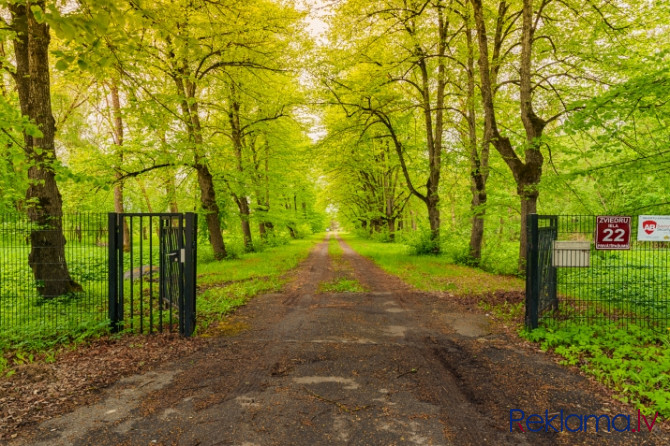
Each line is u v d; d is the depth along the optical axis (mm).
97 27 3572
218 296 9086
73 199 14453
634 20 10719
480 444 2984
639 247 6012
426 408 3590
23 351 5184
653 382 3863
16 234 7078
